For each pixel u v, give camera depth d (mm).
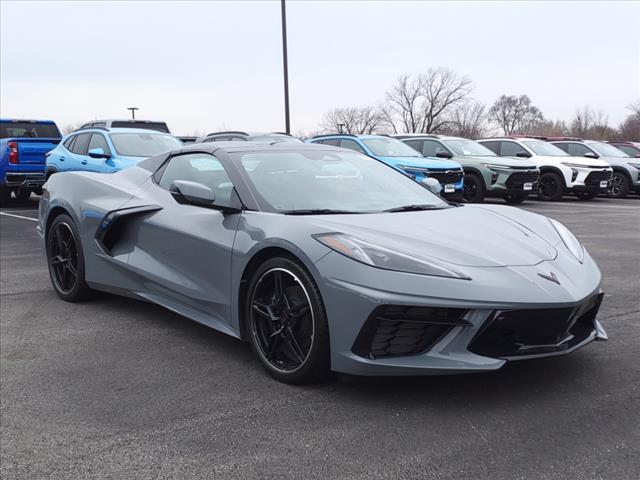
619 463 2219
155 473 2232
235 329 3365
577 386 2926
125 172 4695
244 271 3248
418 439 2441
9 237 8555
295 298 3023
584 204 14555
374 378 2752
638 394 2830
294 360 3021
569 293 2756
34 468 2283
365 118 59875
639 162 17219
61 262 4793
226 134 15156
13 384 3117
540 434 2455
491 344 2729
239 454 2357
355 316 2695
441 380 3029
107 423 2652
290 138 14430
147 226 4035
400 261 2725
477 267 2766
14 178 12617
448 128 61344
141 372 3266
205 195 3352
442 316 2654
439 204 3863
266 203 3395
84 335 3939
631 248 7199
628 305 4438
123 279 4250
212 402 2855
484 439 2426
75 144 10742
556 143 18094
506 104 80250
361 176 3994
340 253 2795
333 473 2203
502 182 13539
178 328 4082
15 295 5051
